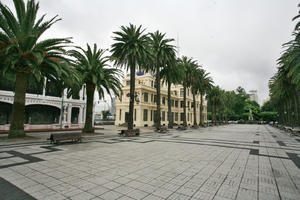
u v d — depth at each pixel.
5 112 21.27
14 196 3.80
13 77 15.53
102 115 74.38
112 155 8.12
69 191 4.11
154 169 5.97
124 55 20.12
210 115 86.62
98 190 4.18
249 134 21.06
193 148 10.34
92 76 16.56
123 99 39.50
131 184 4.59
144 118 37.38
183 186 4.50
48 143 11.45
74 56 17.08
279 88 30.09
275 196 3.99
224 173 5.64
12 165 6.24
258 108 82.38
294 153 9.13
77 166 6.21
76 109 29.38
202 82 38.16
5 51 11.38
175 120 47.97
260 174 5.58
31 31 12.90
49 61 12.85
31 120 23.72
